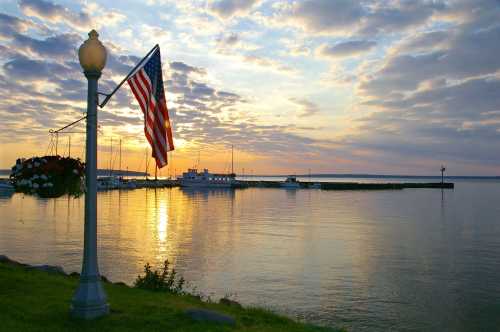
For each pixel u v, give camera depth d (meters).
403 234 40.38
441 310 18.45
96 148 9.39
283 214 60.03
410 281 22.91
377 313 17.97
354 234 39.94
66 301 10.42
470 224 49.09
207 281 22.31
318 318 17.23
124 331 8.45
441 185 173.62
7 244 31.17
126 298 11.60
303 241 35.44
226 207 72.25
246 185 158.88
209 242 34.31
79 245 30.91
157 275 15.05
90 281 9.26
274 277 23.28
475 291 21.19
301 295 20.19
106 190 130.00
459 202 89.62
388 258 28.78
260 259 27.86
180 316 9.67
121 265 25.33
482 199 100.69
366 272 24.75
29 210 58.56
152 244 32.88
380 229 43.88
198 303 12.82
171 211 63.31
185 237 36.84
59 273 15.30
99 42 9.34
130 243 33.16
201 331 8.81
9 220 46.38
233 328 9.49
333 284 22.16
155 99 10.84
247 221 50.44
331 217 56.06
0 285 11.53
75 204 69.06
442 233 41.31
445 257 29.31
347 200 94.38
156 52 10.92
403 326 16.59
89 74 9.30
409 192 138.38
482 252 31.30
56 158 11.25
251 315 12.23
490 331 16.23
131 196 104.81
